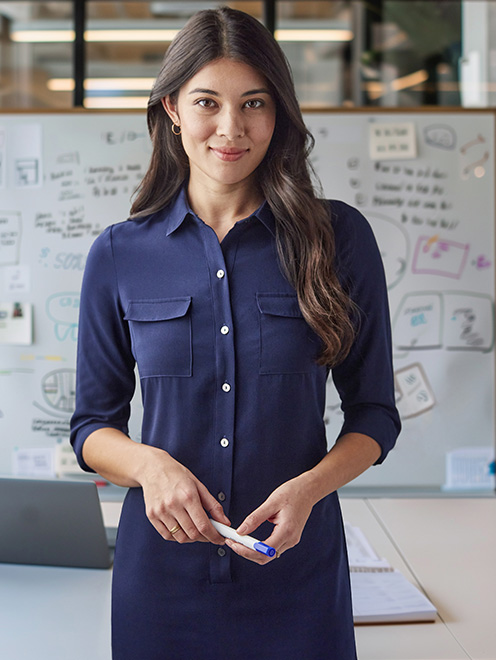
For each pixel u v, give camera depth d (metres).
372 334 0.90
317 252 0.85
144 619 0.86
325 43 2.53
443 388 2.45
